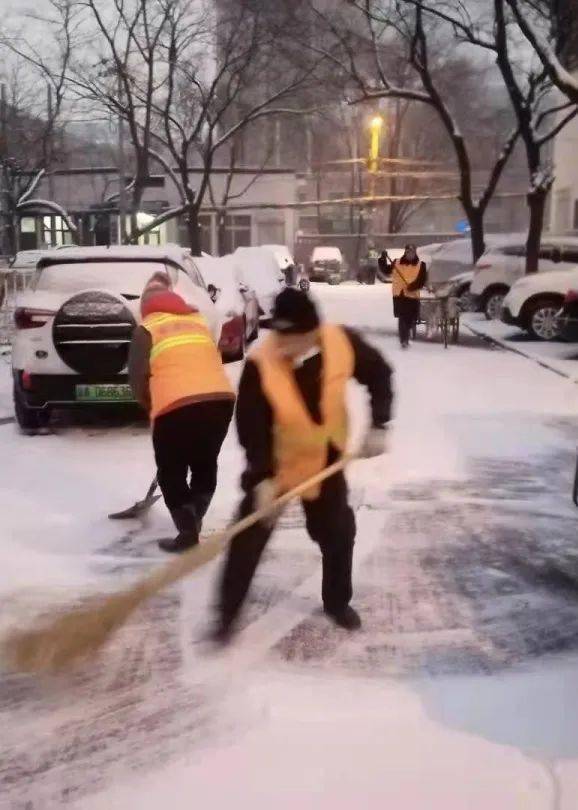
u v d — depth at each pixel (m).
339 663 3.91
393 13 21.28
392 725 3.41
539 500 6.30
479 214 22.86
